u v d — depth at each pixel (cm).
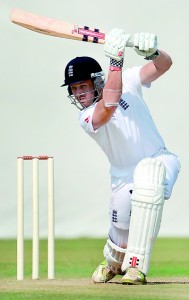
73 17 3431
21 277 1997
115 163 1808
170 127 3453
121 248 1828
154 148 1795
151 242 1736
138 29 3444
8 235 3462
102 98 1728
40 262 2814
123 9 3431
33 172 2012
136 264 1734
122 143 1778
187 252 3027
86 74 1762
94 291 1598
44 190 3462
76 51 3462
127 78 1814
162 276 2223
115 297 1476
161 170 1720
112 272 1870
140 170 1720
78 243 3350
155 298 1459
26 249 3212
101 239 3438
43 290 1638
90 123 1739
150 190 1703
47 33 1788
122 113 1775
